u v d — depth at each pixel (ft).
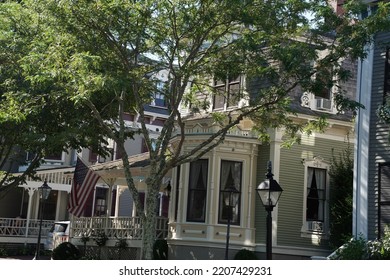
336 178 78.69
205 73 61.05
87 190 76.69
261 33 56.59
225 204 75.20
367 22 52.37
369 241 57.11
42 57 53.21
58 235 107.96
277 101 55.47
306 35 68.33
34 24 58.34
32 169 79.10
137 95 56.34
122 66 56.85
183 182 76.13
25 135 67.51
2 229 115.24
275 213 75.31
